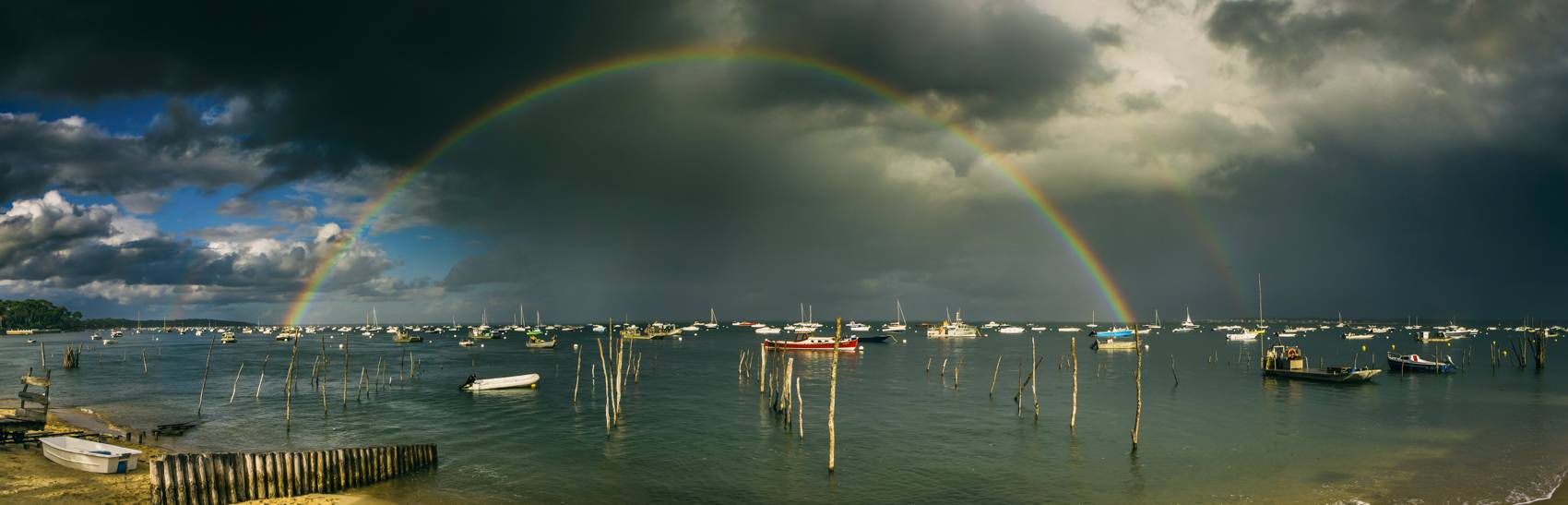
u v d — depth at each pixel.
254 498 40.75
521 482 49.81
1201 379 114.81
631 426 71.44
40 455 48.78
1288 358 116.19
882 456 57.69
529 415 78.75
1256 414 77.88
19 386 107.75
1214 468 53.44
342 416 77.75
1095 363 153.12
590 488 48.59
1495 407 83.12
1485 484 48.59
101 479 43.75
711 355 181.88
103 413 79.62
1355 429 68.38
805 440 64.00
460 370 137.00
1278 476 50.94
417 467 51.25
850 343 183.00
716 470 53.62
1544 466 53.38
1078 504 45.31
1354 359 174.25
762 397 91.94
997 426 70.75
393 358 173.00
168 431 67.00
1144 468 53.56
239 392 99.75
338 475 44.69
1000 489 48.53
